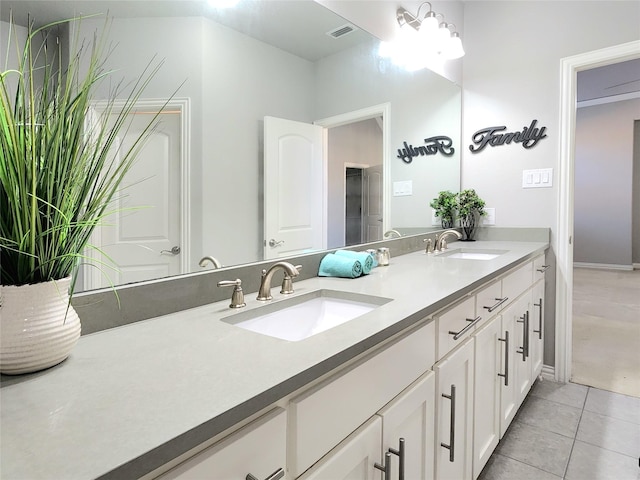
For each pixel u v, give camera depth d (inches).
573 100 94.8
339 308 50.5
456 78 108.3
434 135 99.4
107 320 36.0
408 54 89.8
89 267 36.9
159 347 30.9
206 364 27.3
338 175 73.2
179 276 43.2
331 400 29.6
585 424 77.2
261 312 44.1
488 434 62.4
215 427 20.6
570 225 96.5
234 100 53.1
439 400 45.9
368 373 33.7
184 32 46.3
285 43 60.7
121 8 40.1
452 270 63.8
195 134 47.9
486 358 60.4
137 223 41.4
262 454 24.3
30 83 25.2
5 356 24.8
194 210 47.9
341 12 71.1
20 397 22.7
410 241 91.8
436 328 45.6
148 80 42.6
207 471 21.1
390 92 85.4
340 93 72.0
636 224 264.2
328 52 69.3
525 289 80.7
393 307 41.1
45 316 26.2
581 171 271.6
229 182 52.5
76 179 27.3
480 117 108.2
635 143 258.5
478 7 107.7
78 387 23.9
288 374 25.5
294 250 63.6
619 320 145.3
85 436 18.7
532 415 81.1
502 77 104.0
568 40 94.2
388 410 36.2
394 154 87.4
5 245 24.5
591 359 109.9
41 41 34.3
